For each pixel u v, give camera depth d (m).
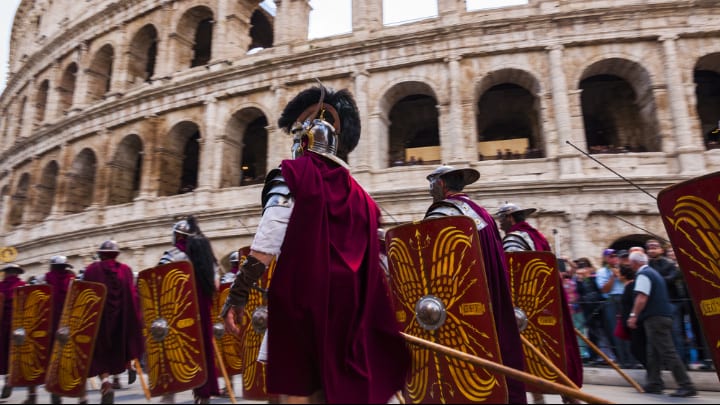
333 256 2.46
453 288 3.78
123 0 33.03
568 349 5.68
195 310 6.82
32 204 34.78
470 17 24.42
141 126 29.61
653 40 22.28
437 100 23.53
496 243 4.49
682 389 7.61
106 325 8.06
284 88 26.14
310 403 2.36
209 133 27.16
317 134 2.87
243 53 30.23
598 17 22.58
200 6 30.75
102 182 30.11
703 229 3.29
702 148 20.45
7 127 44.91
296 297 2.28
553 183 20.75
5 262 32.94
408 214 21.83
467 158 22.42
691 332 9.44
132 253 26.56
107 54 35.44
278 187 2.61
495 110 27.84
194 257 7.45
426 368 3.76
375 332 2.57
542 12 23.33
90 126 31.73
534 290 5.78
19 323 8.81
